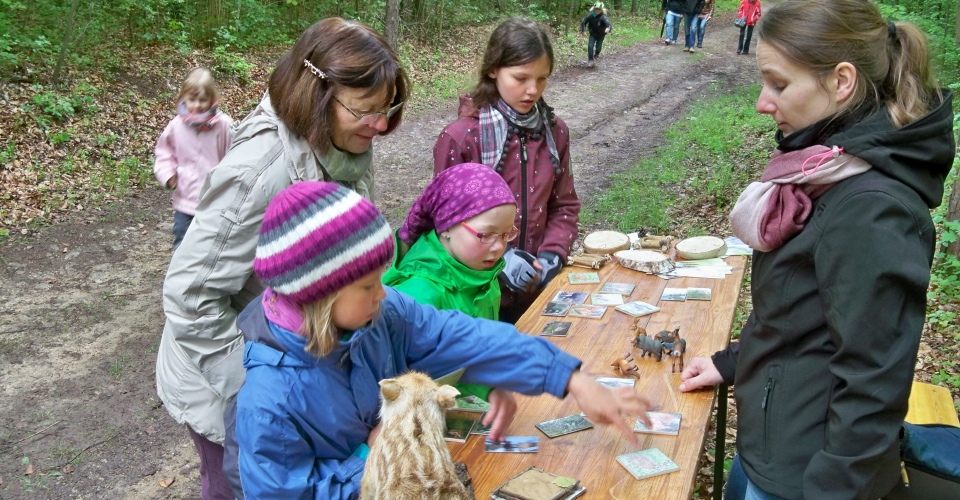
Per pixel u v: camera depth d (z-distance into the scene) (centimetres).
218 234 211
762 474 205
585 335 291
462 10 1964
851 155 180
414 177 960
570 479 194
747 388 215
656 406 238
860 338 172
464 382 202
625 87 1571
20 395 479
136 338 556
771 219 197
